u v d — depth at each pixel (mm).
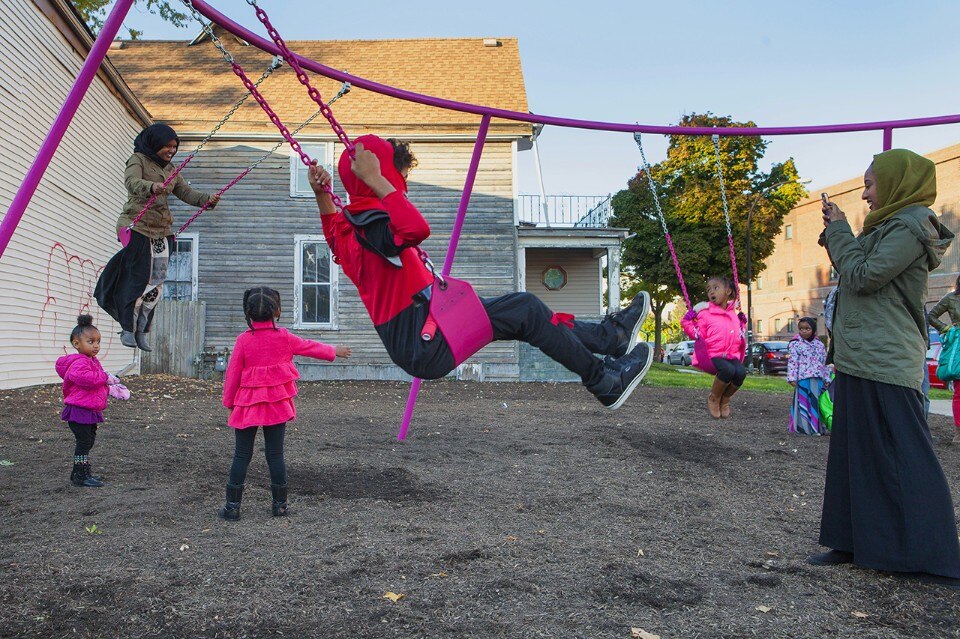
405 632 2816
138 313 5355
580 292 24359
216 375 17188
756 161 30375
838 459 3740
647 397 13680
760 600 3227
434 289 2934
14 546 3729
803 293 48688
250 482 5418
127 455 6121
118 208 15258
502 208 18125
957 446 7789
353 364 17781
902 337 3525
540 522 4520
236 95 18938
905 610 3113
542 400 12914
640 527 4449
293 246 17688
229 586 3256
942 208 38344
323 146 17828
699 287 33469
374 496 5078
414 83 19906
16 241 10883
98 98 14016
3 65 10289
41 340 11828
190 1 3869
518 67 20734
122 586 3205
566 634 2824
